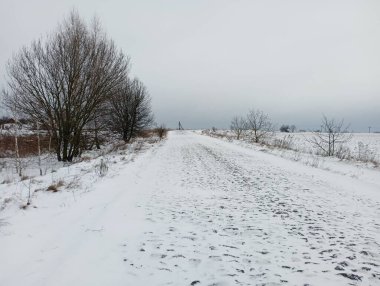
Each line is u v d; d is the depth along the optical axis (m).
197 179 13.21
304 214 8.02
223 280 4.53
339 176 13.87
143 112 40.88
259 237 6.34
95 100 20.55
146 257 5.33
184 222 7.37
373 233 6.60
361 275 4.65
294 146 32.59
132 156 20.56
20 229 6.13
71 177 12.26
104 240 6.04
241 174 14.34
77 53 18.72
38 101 18.64
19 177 14.54
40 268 4.71
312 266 4.98
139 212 8.20
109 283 4.41
